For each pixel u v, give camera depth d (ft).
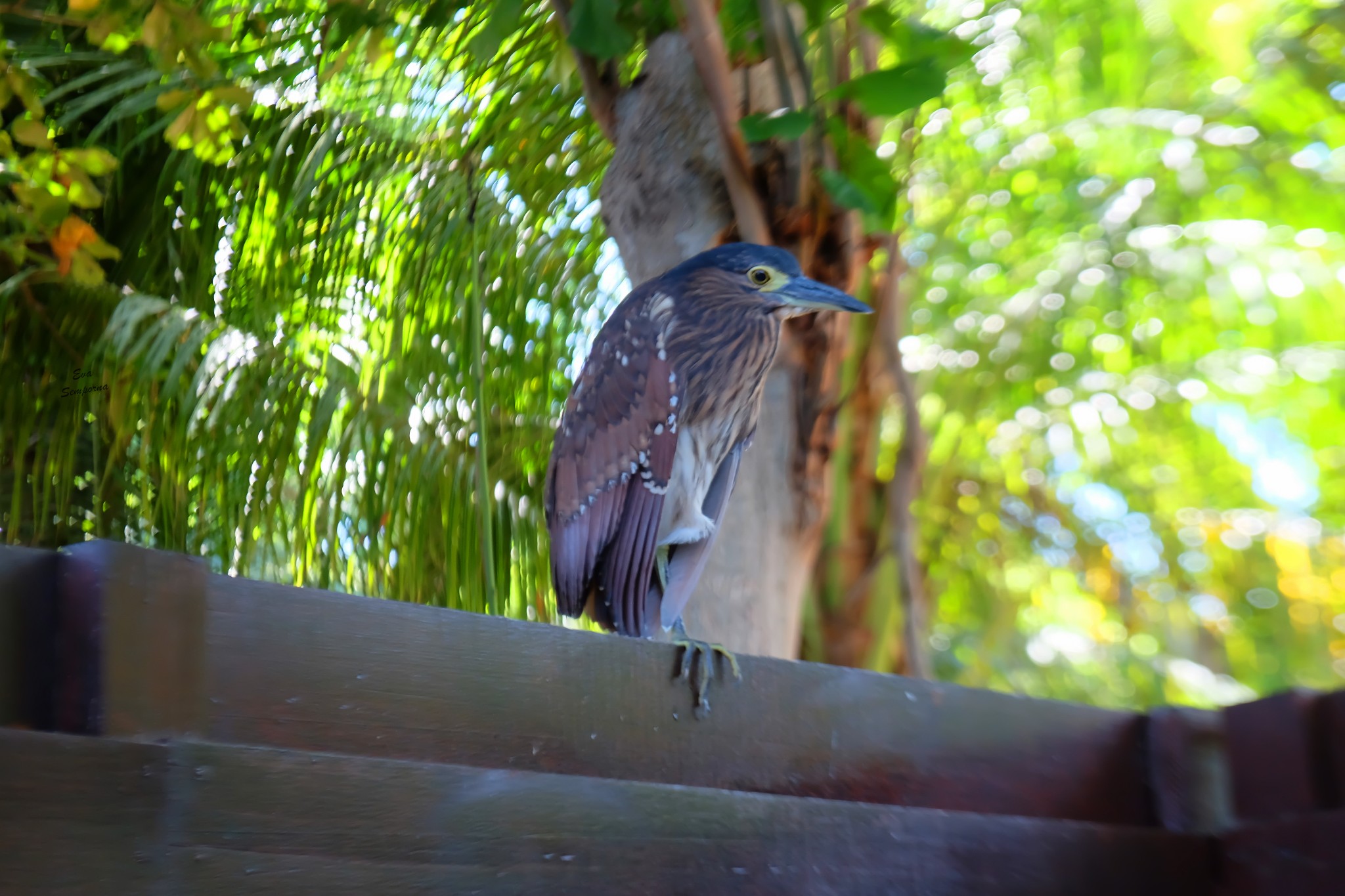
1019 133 20.93
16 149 15.25
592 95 13.08
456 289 14.99
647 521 10.68
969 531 23.08
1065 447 22.08
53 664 4.88
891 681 7.48
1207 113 20.75
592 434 11.02
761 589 12.53
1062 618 28.40
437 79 15.37
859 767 7.22
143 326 14.28
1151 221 20.97
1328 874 7.09
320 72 14.90
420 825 5.19
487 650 6.03
